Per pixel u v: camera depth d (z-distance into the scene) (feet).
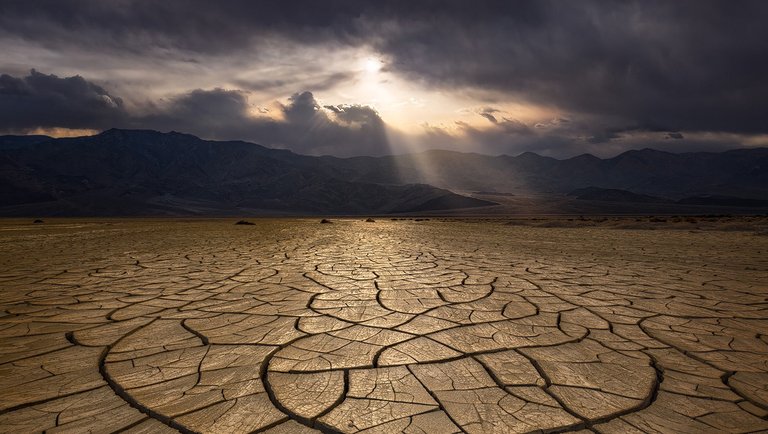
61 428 6.21
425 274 19.26
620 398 7.16
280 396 7.15
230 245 34.65
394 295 14.78
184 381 7.78
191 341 9.98
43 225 82.07
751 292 15.70
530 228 78.28
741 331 10.94
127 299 14.32
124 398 7.16
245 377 7.95
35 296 14.78
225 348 9.50
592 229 74.59
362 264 22.63
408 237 46.44
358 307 13.09
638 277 18.84
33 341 10.02
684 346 9.77
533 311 12.69
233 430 6.12
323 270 20.47
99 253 28.30
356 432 6.04
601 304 13.66
